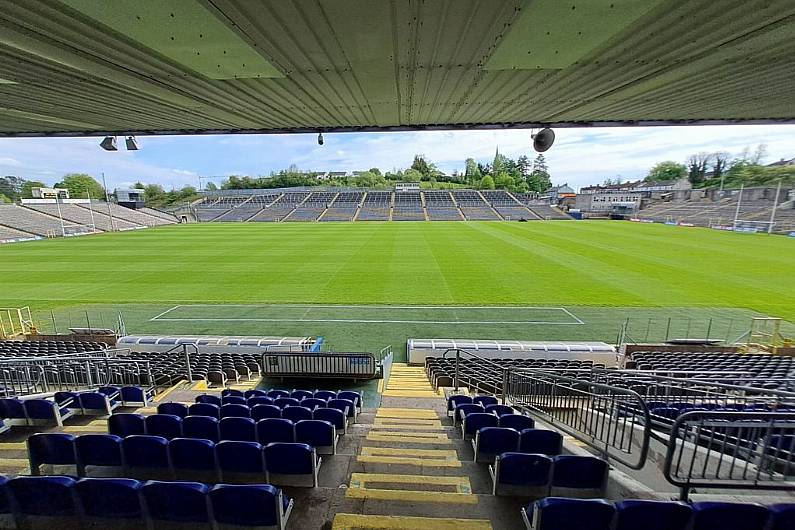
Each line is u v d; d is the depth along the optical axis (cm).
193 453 400
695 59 407
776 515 259
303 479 391
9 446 510
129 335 1245
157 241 3431
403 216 6122
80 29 332
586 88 508
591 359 1051
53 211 5266
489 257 2466
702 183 8769
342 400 632
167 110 613
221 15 314
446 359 1029
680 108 609
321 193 7681
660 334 1280
